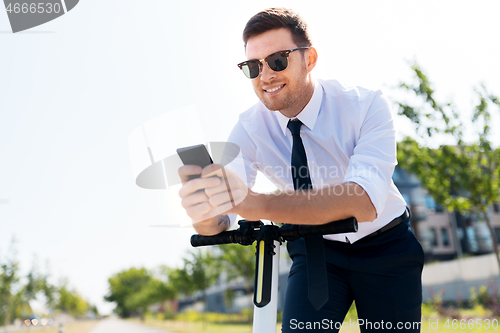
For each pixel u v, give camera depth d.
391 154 1.24
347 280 1.55
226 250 17.09
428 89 6.98
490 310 10.98
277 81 1.34
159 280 38.72
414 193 21.38
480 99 6.94
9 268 20.31
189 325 29.47
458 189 7.73
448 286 17.17
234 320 25.84
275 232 1.09
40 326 45.47
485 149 7.09
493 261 16.83
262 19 1.31
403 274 1.51
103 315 116.00
